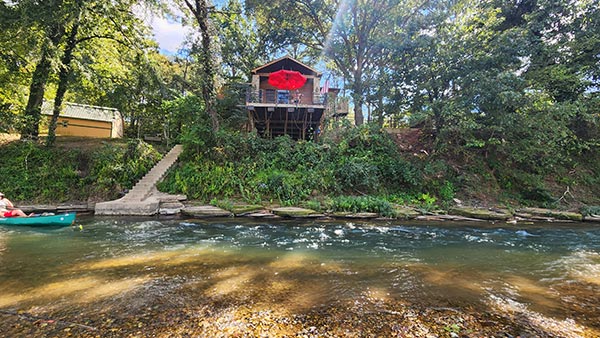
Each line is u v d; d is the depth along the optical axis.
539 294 3.89
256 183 12.74
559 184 14.16
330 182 13.20
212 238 7.26
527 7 16.55
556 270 5.00
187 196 12.26
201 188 12.61
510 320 3.11
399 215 10.88
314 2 19.78
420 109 17.02
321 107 15.55
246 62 22.27
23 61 12.42
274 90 18.17
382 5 19.11
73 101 20.53
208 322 2.96
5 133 13.88
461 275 4.67
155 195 12.02
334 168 14.00
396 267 5.06
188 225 8.95
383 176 14.25
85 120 20.39
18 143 13.68
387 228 9.06
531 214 11.45
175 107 17.84
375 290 3.94
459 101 13.65
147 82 16.34
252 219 10.16
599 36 13.20
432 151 15.52
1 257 5.28
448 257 5.81
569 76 13.20
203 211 10.36
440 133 14.77
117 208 10.41
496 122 13.39
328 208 11.22
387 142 15.89
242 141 15.10
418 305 3.47
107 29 15.62
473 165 15.20
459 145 15.28
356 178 13.31
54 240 6.71
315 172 13.52
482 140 14.39
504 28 17.09
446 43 15.18
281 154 14.66
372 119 21.67
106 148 13.95
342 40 21.58
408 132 18.98
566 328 2.96
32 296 3.57
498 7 16.94
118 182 12.65
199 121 16.80
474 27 15.72
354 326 2.92
